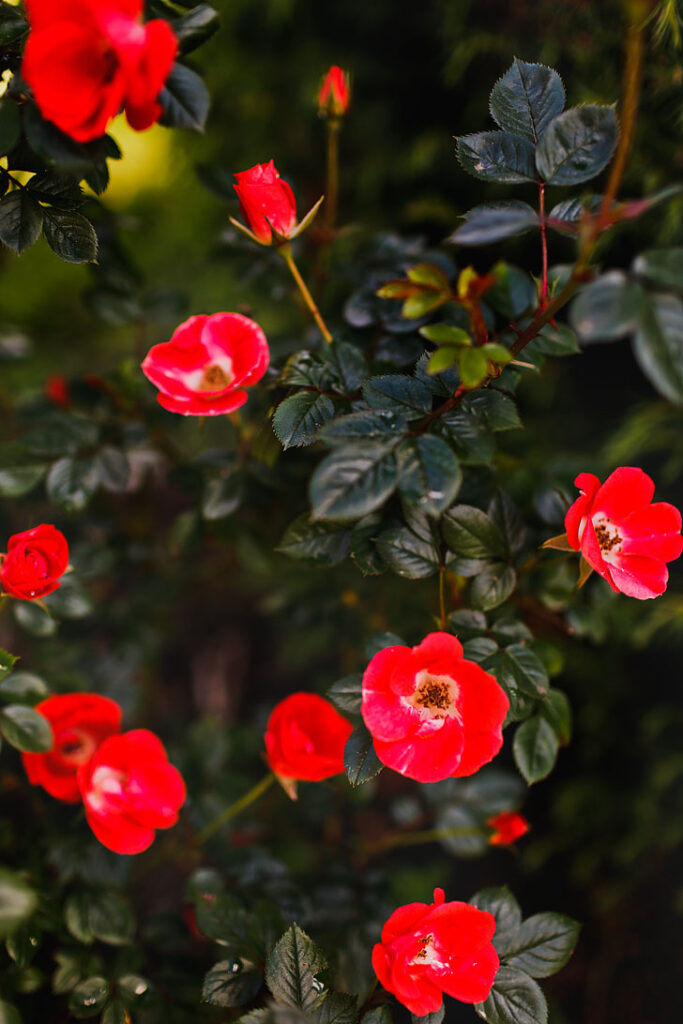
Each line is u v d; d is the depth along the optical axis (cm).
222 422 146
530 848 125
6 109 89
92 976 98
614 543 92
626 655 121
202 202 156
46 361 168
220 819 105
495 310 98
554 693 95
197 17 90
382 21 123
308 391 93
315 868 113
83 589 109
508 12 115
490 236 86
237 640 154
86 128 87
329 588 114
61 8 85
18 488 105
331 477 86
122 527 118
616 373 122
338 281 111
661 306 83
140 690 121
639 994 117
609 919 121
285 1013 90
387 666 90
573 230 88
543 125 92
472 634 94
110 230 110
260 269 110
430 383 91
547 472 103
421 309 86
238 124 140
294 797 97
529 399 123
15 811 112
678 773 119
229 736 116
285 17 128
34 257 177
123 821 96
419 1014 89
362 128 131
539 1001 92
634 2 83
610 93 111
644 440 116
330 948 104
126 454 108
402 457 86
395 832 128
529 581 100
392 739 90
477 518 93
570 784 124
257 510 109
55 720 98
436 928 90
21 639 123
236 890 103
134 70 85
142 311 112
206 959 103
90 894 101
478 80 120
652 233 113
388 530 93
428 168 125
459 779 112
